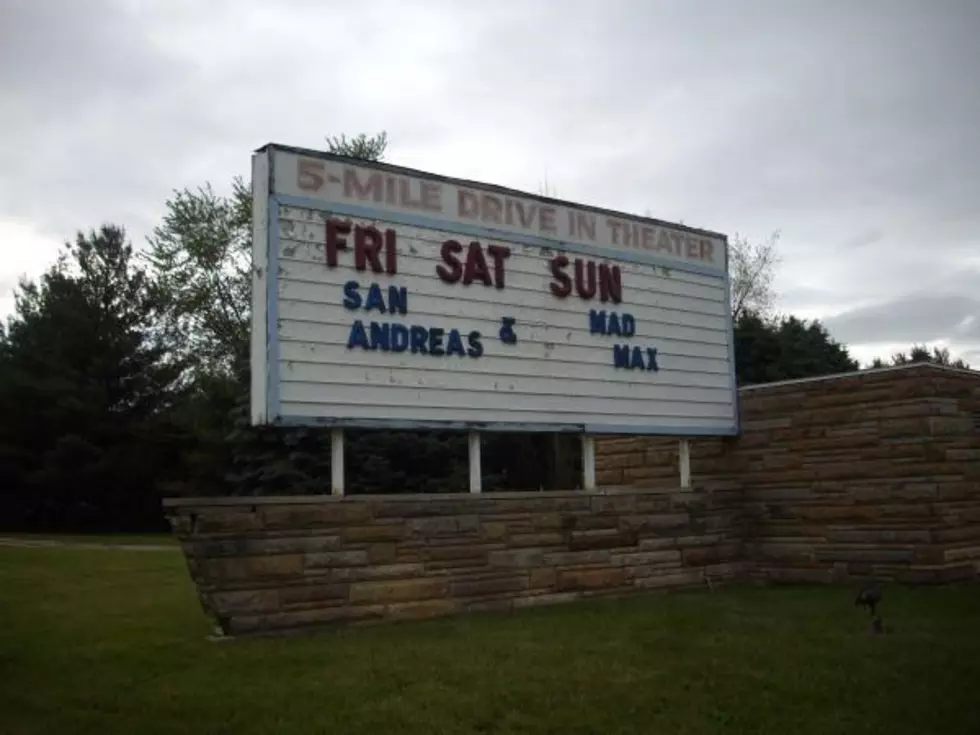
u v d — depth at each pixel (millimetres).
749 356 29891
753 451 13930
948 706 6555
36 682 7367
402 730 6047
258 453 24641
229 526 8836
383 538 9773
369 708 6484
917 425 12438
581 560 11492
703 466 14445
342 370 9789
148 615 10531
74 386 35469
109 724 6250
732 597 11727
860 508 12859
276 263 9500
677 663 7719
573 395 11727
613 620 9750
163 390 37219
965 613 10195
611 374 12195
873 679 7223
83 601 11773
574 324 11867
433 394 10422
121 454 35469
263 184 9594
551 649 8242
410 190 10555
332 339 9758
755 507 13797
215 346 39656
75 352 36844
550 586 11109
